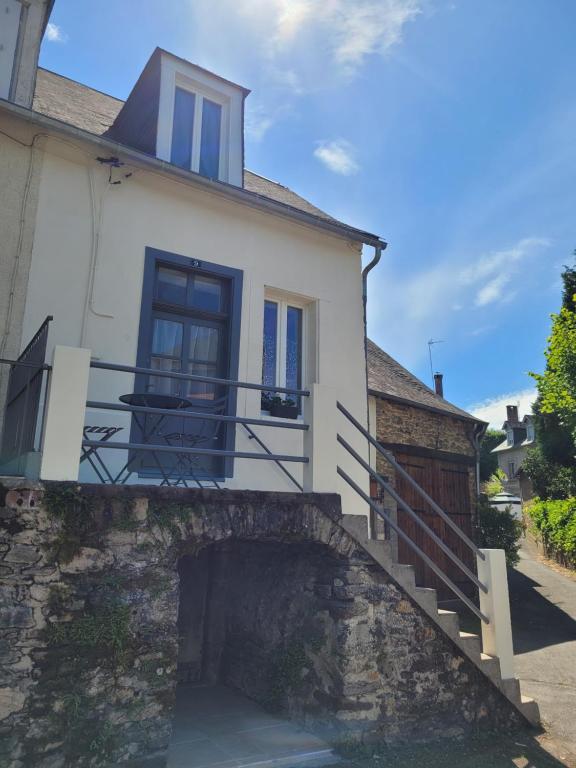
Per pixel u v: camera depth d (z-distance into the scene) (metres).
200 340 6.84
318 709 5.14
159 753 3.92
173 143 7.03
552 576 15.55
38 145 5.93
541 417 21.44
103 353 5.94
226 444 6.64
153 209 6.54
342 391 7.67
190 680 6.68
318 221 7.54
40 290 5.70
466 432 13.00
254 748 4.82
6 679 3.56
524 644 9.41
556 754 5.36
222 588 6.91
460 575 11.78
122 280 6.19
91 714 3.75
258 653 6.12
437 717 5.35
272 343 7.51
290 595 5.74
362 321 8.07
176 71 7.02
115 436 5.94
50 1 6.40
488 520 12.61
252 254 7.21
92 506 4.00
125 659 3.92
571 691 7.12
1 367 5.32
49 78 9.32
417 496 11.05
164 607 4.16
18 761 3.50
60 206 5.95
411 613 5.42
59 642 3.73
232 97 7.44
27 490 3.78
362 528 5.25
